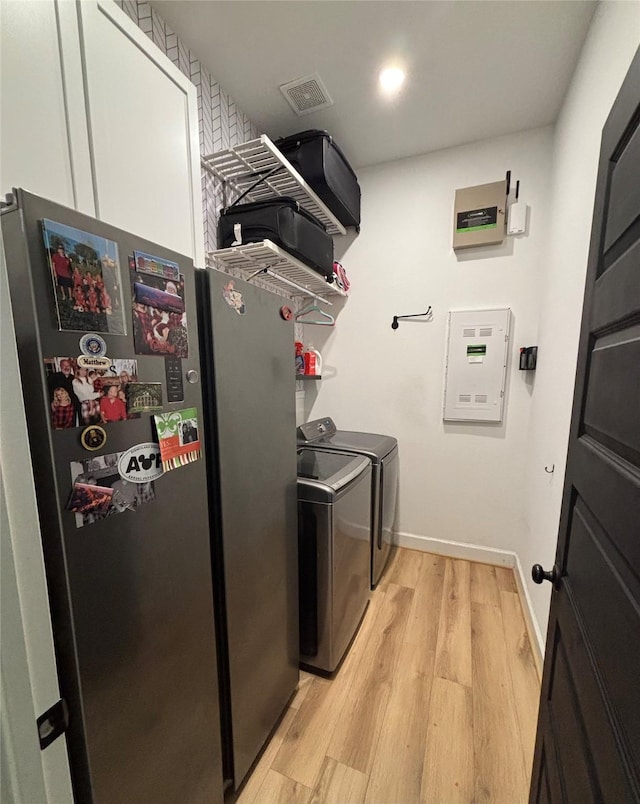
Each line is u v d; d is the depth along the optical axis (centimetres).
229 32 142
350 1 130
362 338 260
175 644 82
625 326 60
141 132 101
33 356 54
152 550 75
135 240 69
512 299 219
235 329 98
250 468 108
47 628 47
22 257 52
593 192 126
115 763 68
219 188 178
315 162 181
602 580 62
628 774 46
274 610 125
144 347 71
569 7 131
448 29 140
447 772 116
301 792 112
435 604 200
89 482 61
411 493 259
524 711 137
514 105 184
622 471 56
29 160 73
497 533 238
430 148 223
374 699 143
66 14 80
